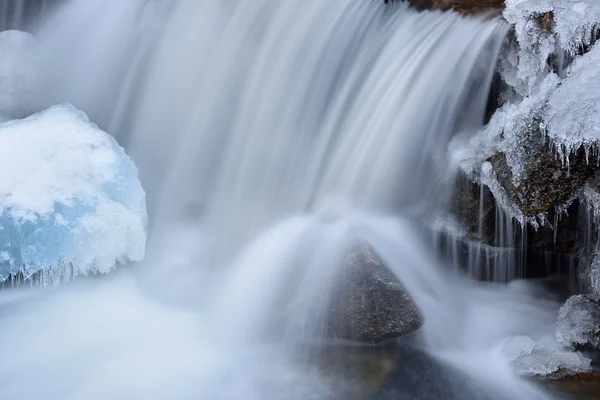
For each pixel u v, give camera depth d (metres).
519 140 4.62
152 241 5.98
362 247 4.75
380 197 5.67
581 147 4.35
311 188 6.05
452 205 5.27
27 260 4.73
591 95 4.20
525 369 4.41
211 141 6.74
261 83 6.61
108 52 7.23
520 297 5.13
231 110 6.71
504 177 4.75
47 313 5.02
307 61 6.41
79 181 4.96
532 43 4.79
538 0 4.82
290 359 4.57
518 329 4.87
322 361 4.49
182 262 5.72
